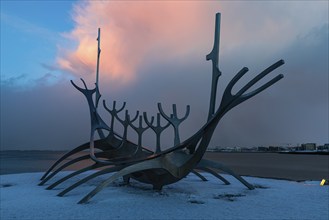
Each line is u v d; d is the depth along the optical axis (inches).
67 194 783.1
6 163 3272.6
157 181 813.9
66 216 546.6
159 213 575.8
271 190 879.7
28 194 791.7
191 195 770.2
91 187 909.8
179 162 761.0
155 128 856.3
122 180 1071.0
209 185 975.6
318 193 829.8
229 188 911.0
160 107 838.5
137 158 851.4
